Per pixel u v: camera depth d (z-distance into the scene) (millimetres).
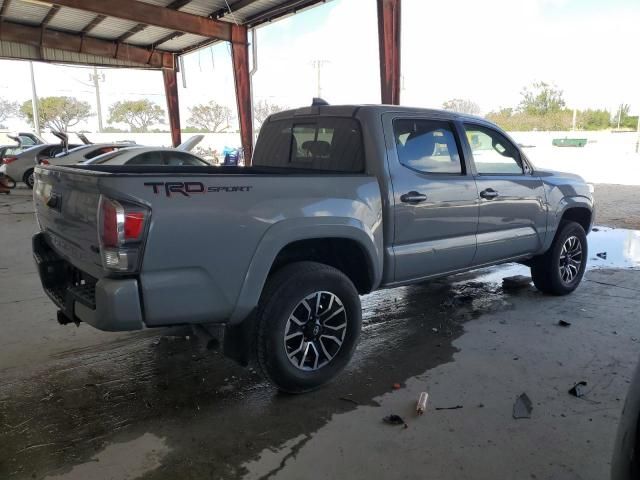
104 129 62906
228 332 3229
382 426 2996
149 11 14977
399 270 3830
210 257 2807
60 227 3150
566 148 41188
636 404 1764
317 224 3211
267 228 3002
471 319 4781
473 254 4402
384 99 10352
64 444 2822
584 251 5621
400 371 3717
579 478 2525
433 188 3951
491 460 2670
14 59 19094
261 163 4738
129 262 2576
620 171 23953
